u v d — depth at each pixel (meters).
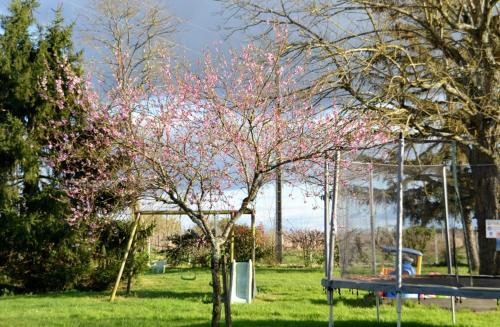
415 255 10.32
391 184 9.36
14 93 15.15
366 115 11.02
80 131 11.22
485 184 13.02
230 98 7.94
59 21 16.11
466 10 14.51
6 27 15.72
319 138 8.14
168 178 7.26
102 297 13.21
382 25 14.09
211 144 7.84
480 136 13.40
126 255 13.15
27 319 9.63
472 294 6.73
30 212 15.06
